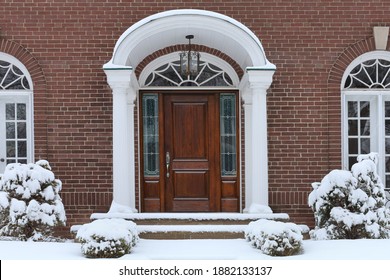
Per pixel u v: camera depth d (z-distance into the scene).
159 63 9.88
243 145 9.79
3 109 9.69
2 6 9.45
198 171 9.98
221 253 6.75
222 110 10.00
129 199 8.91
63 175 9.48
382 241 7.24
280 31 9.55
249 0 9.52
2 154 9.69
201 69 9.94
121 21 9.50
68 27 9.48
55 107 9.48
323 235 7.91
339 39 9.59
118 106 8.55
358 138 9.83
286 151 9.57
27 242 7.41
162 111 9.97
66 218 8.81
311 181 9.55
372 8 9.61
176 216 8.57
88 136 9.50
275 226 6.83
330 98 9.58
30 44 9.47
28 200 8.05
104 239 6.53
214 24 8.62
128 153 9.46
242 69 9.81
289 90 9.57
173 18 8.57
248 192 9.65
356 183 7.89
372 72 9.80
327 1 9.59
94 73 9.51
